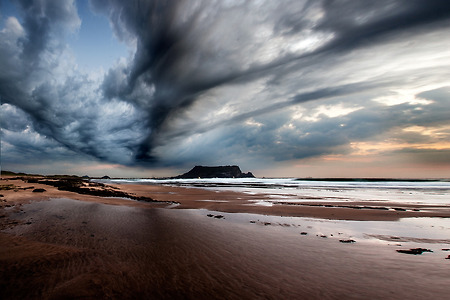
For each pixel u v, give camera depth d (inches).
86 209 601.0
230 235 386.9
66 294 166.6
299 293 188.7
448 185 2714.1
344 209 709.9
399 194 1376.7
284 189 1903.3
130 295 177.6
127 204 770.2
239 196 1198.3
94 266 230.7
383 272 235.9
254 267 246.8
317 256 285.6
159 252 289.4
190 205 802.2
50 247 279.4
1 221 417.7
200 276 220.5
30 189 1075.3
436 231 434.3
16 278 188.4
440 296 184.7
